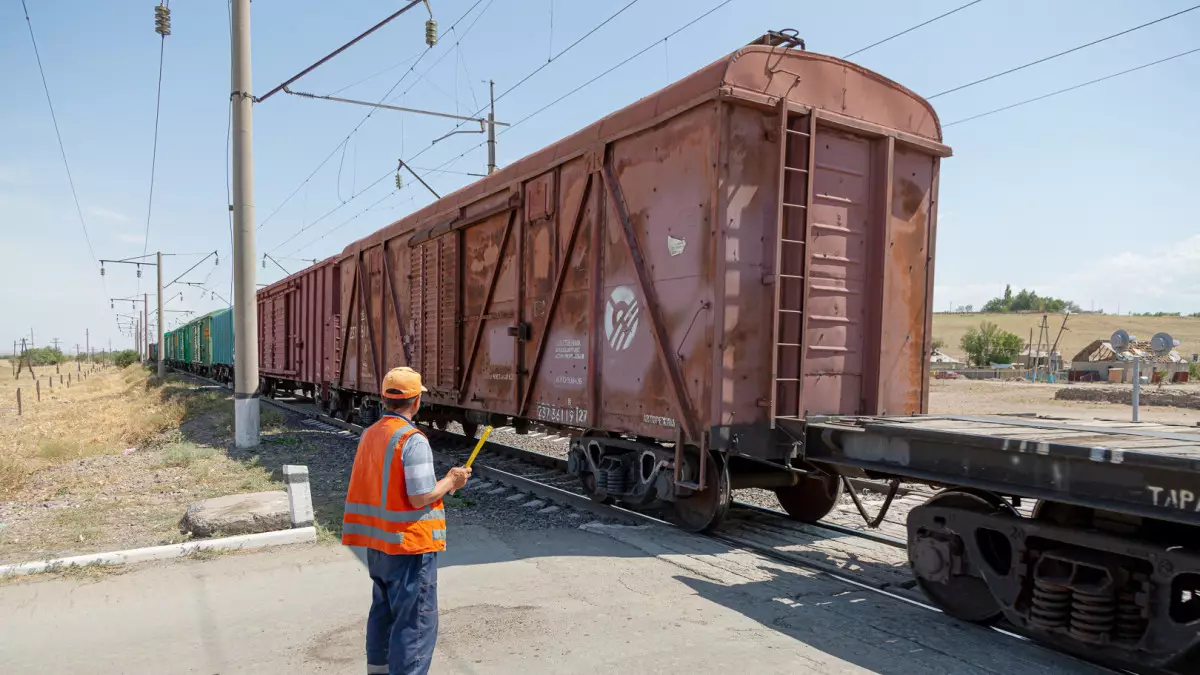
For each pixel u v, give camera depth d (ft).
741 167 21.24
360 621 15.56
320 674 13.03
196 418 58.85
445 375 37.42
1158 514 11.38
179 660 13.62
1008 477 13.88
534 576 18.84
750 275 21.44
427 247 39.93
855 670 13.19
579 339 27.12
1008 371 232.94
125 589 17.61
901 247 24.17
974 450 14.56
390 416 11.71
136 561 19.77
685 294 22.00
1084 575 13.29
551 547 21.77
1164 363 194.80
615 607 16.44
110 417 65.41
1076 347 388.16
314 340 63.46
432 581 11.31
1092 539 12.96
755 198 21.57
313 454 39.75
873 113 23.82
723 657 13.69
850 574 19.04
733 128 21.09
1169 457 11.05
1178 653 11.88
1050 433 15.30
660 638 14.61
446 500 28.35
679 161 22.44
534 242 30.22
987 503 15.16
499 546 21.86
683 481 22.53
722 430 20.81
